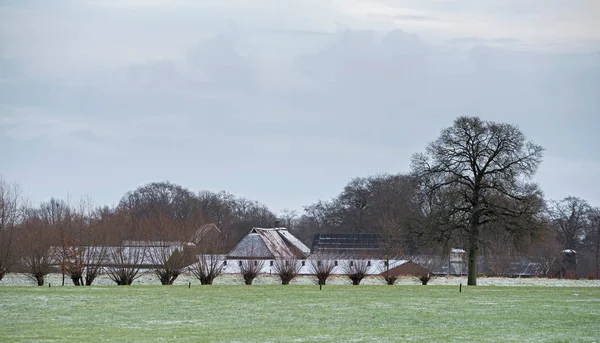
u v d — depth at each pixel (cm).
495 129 7550
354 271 7094
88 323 3397
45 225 6594
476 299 4684
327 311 3934
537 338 2947
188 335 3005
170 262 6481
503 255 10100
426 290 5488
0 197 6519
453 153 7656
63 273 6347
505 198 7444
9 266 6341
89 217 6850
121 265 6381
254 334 3039
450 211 7444
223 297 4638
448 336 2991
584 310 4031
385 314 3816
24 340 2834
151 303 4225
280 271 6812
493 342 2842
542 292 5391
